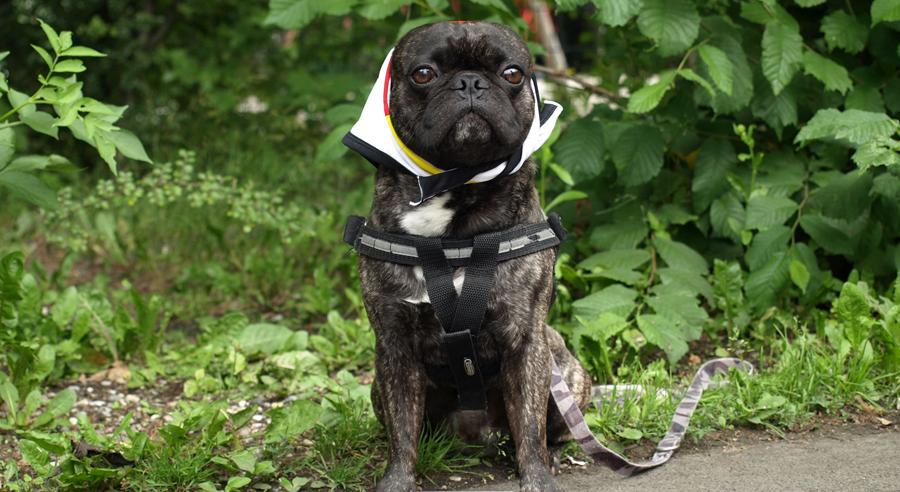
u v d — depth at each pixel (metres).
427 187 1.78
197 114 4.11
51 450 1.87
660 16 2.26
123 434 2.06
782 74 2.27
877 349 2.16
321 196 3.54
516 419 1.82
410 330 1.83
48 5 3.98
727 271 2.33
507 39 1.79
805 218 2.38
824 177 2.40
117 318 2.39
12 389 2.07
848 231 2.36
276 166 3.67
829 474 1.84
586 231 2.58
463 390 1.85
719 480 1.84
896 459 1.87
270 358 2.30
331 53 4.09
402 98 1.79
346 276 2.79
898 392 2.07
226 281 2.75
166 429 1.88
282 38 4.60
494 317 1.82
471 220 1.81
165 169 2.81
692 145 2.52
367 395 2.13
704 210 2.50
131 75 3.97
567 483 1.87
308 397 2.20
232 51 4.08
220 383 2.25
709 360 2.23
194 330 2.61
